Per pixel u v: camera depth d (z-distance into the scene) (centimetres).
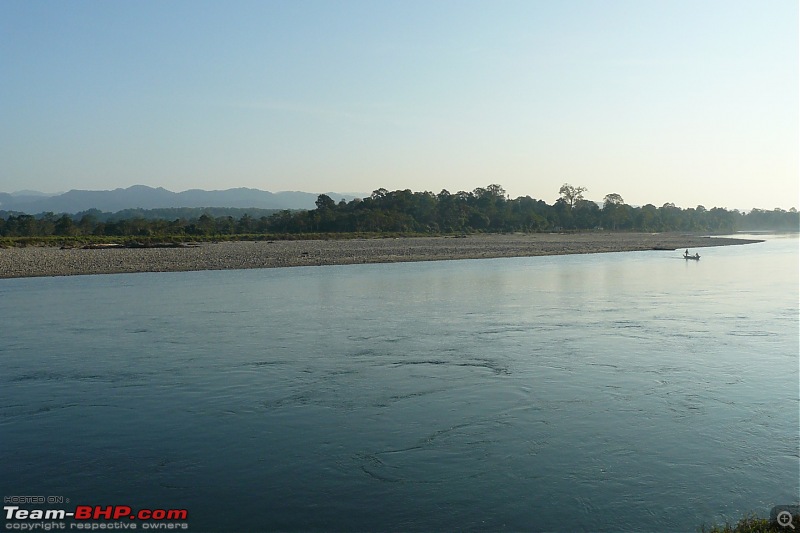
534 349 2453
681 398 1828
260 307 3581
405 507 1194
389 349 2462
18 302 3797
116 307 3591
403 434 1552
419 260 7544
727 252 9812
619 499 1222
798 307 3553
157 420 1656
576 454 1428
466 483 1289
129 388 1941
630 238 15525
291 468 1362
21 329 2898
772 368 2158
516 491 1255
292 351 2433
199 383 1992
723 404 1773
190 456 1426
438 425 1612
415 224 17425
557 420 1645
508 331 2822
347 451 1448
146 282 5006
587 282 4997
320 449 1460
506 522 1141
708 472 1338
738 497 1229
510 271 6106
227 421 1648
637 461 1392
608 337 2680
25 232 15062
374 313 3359
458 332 2803
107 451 1457
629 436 1535
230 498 1234
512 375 2075
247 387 1950
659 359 2286
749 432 1560
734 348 2464
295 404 1786
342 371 2133
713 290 4422
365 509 1188
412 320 3125
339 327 2936
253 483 1295
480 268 6488
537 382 1994
